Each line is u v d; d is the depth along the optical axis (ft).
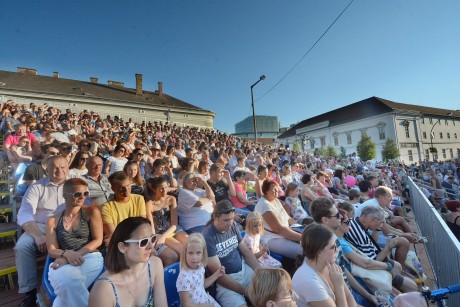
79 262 9.23
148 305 7.47
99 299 6.68
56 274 8.77
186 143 54.24
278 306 7.07
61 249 9.83
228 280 10.32
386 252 13.41
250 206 21.59
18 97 78.23
